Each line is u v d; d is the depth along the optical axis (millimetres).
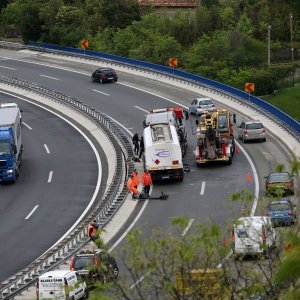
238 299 40656
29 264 85062
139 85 165250
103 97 158125
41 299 65438
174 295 39531
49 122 144375
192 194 103875
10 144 114438
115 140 129500
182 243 41156
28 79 175875
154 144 108250
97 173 117438
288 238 30703
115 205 99375
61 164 122625
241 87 193000
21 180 116250
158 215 96375
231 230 48562
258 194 101562
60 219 99750
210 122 113312
